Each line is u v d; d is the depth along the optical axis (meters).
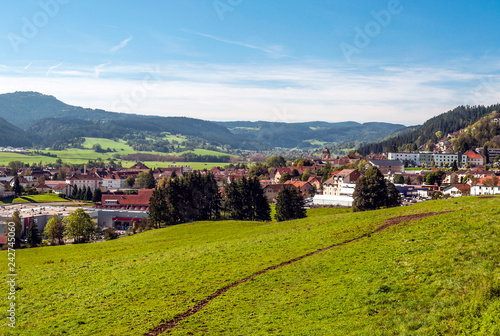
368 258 40.81
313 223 70.81
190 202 130.12
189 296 37.84
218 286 39.78
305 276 39.41
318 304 32.34
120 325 32.53
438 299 28.39
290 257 47.03
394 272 35.31
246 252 52.88
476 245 36.38
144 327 31.61
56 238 124.75
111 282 44.84
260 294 36.44
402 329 25.56
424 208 62.16
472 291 27.41
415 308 28.20
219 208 135.88
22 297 41.97
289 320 30.34
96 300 39.22
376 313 29.03
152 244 75.75
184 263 50.47
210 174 139.88
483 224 42.03
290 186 129.25
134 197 188.50
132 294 39.81
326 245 49.78
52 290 43.97
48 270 53.97
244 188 133.12
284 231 66.88
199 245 65.44
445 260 34.78
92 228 125.62
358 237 50.50
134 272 48.53
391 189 117.69
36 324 34.25
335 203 181.25
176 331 30.33
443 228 44.06
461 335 23.45
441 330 24.38
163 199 125.56
